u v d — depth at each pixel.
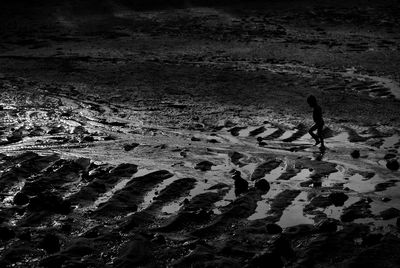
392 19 38.56
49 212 8.55
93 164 11.06
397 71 23.12
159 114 16.61
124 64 25.41
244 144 13.02
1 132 14.00
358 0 46.38
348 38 32.28
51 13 43.56
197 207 8.80
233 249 7.25
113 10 44.59
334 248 7.24
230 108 17.23
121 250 7.26
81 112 16.86
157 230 7.93
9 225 8.12
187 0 48.00
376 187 9.75
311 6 44.28
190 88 20.41
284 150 12.47
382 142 13.07
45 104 17.98
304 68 24.03
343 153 12.14
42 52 29.09
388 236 7.45
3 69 24.69
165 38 33.12
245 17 40.34
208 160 11.53
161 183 10.02
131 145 12.79
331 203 8.93
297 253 7.16
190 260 6.93
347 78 21.77
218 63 25.48
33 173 10.56
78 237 7.70
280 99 18.44
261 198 9.18
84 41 32.59
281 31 34.69
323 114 16.22
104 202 9.03
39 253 7.18
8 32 36.19
